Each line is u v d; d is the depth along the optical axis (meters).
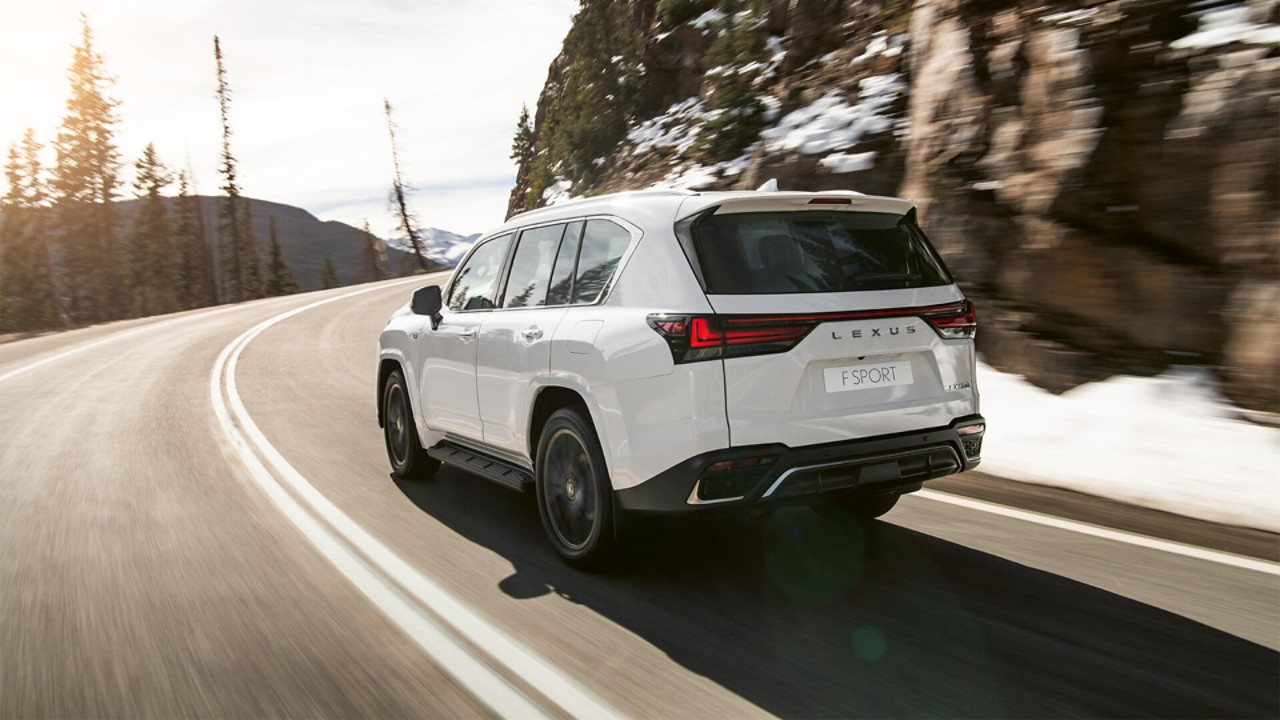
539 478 4.56
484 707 2.91
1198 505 5.01
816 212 4.09
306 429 8.51
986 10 8.76
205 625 3.68
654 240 3.98
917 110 9.71
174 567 4.48
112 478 6.66
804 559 4.37
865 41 14.47
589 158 26.34
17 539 5.14
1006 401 7.08
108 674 3.25
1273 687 2.97
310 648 3.41
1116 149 7.11
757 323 3.68
